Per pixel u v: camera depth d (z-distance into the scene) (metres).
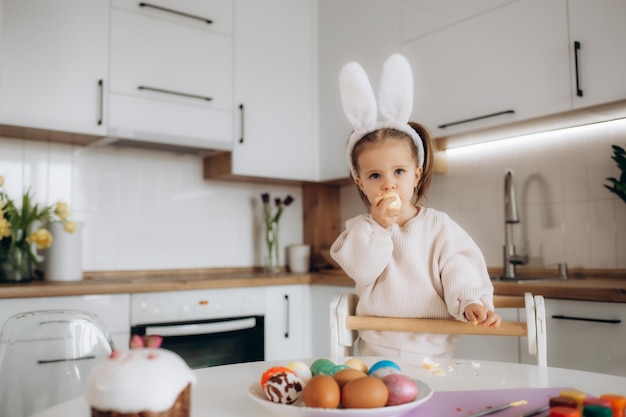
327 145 2.95
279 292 2.59
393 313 1.15
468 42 2.27
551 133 2.29
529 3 2.07
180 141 2.48
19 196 2.34
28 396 1.04
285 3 2.92
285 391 0.69
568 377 0.87
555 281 1.98
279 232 3.14
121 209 2.61
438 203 2.71
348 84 1.11
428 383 0.84
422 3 2.47
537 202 2.33
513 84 2.11
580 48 1.92
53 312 1.11
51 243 2.12
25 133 2.24
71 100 2.19
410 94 1.11
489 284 1.12
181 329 2.23
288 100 2.89
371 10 2.72
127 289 2.11
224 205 2.95
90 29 2.25
